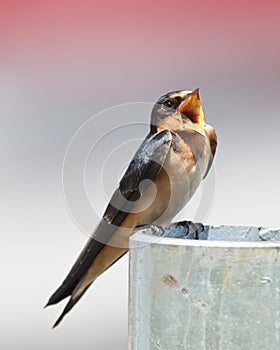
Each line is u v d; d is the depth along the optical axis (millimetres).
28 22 15891
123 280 9617
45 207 11555
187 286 3127
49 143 13352
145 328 3264
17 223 11109
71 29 15883
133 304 3389
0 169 12727
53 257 10219
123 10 15977
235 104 13977
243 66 15273
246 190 11164
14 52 15734
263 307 3059
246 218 10273
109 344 8133
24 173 12602
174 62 15539
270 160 12102
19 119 14227
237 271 3062
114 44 15828
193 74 15195
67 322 8695
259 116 13516
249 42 15570
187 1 16047
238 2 15914
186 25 15891
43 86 15266
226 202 10844
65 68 15547
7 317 8828
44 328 8625
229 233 4004
